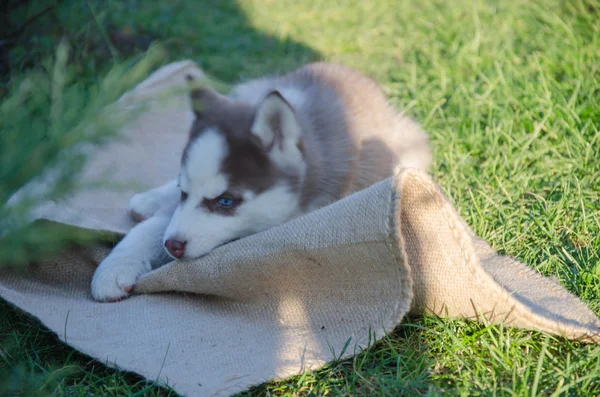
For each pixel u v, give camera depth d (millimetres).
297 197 897
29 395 707
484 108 1229
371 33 1587
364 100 1049
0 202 602
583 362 756
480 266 775
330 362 770
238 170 853
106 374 775
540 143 1127
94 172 972
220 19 1607
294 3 1760
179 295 845
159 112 1083
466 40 1443
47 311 797
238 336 792
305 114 955
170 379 740
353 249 762
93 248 886
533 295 827
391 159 1029
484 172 1080
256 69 1396
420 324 816
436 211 779
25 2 1324
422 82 1337
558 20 1428
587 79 1232
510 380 753
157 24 1485
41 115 672
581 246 936
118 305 830
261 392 755
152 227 890
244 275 806
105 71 1182
